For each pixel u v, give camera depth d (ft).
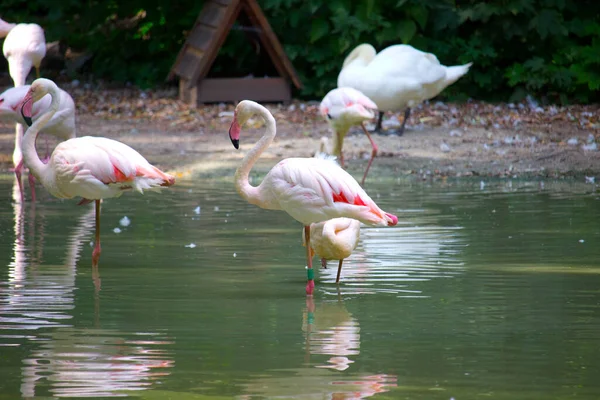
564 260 33.60
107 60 87.66
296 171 29.19
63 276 31.27
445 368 21.79
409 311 26.99
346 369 21.68
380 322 25.82
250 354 22.86
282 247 36.52
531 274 31.48
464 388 20.39
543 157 60.08
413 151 62.03
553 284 30.04
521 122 71.46
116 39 87.15
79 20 85.61
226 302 28.07
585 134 67.00
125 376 21.21
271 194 29.96
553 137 65.82
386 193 50.06
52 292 29.04
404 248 36.19
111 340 23.99
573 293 28.91
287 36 82.07
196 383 20.76
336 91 54.08
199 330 24.95
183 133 67.82
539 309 27.04
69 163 32.17
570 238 37.60
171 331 24.85
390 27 80.74
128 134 67.00
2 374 21.29
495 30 81.97
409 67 64.39
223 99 77.66
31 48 55.42
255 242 37.42
